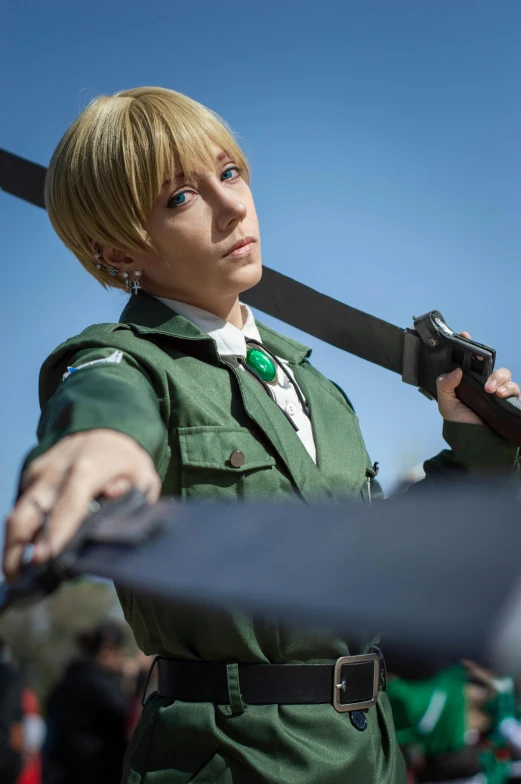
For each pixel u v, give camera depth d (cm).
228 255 124
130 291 136
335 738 110
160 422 66
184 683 112
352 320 154
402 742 345
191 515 32
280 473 117
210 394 118
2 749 541
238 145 128
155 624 115
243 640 108
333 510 26
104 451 49
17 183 183
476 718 351
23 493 49
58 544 37
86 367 89
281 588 23
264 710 109
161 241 124
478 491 24
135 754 113
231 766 108
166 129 120
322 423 132
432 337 144
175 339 122
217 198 122
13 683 550
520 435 134
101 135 121
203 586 25
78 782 463
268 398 126
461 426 141
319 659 112
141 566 29
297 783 105
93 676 471
